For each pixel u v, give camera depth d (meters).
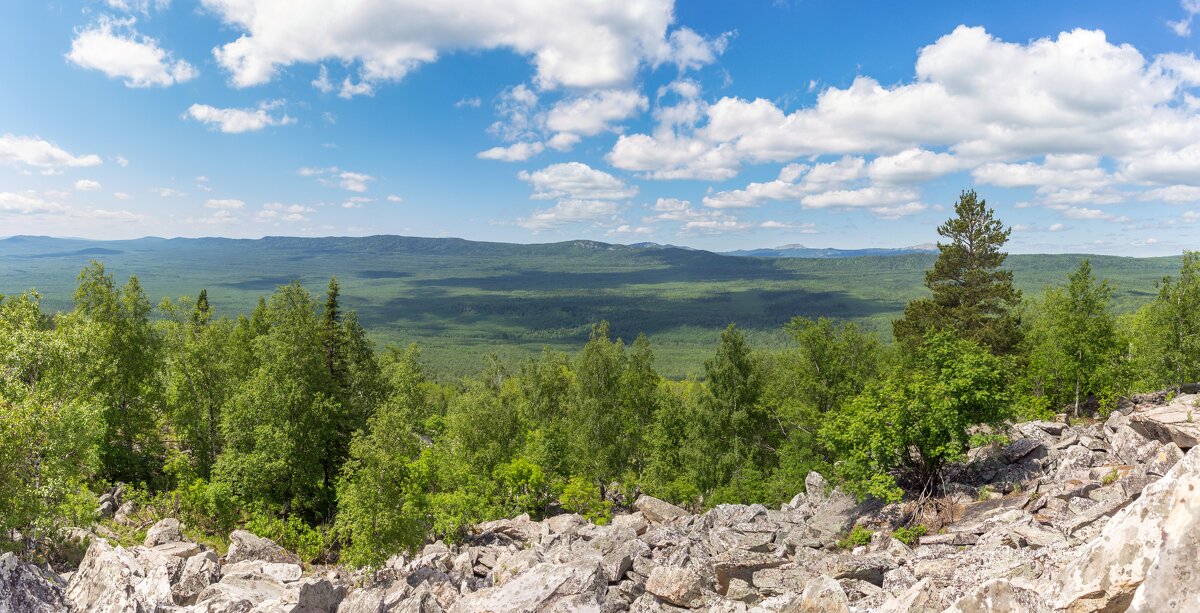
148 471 54.84
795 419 48.28
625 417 68.56
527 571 22.58
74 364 40.22
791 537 28.20
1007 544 21.20
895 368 32.06
